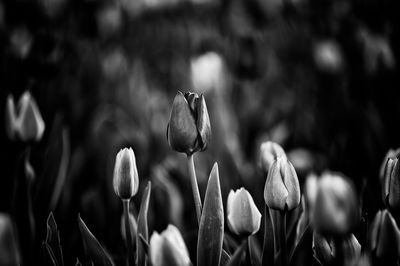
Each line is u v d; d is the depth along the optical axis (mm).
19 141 1054
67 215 1312
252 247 995
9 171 1286
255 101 2158
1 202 1281
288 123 1977
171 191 1327
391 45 1837
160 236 814
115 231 1284
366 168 1489
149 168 1576
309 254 919
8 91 1521
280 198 885
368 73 1786
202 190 1501
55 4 1964
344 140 1613
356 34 1899
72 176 1493
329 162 1553
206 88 1894
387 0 1884
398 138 1656
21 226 1047
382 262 827
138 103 2020
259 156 990
